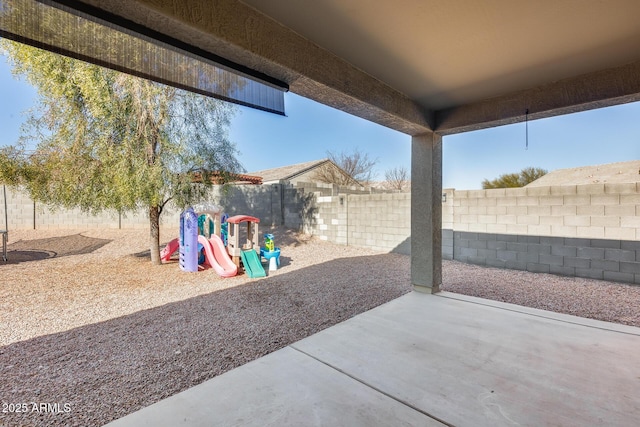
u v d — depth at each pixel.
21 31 1.19
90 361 2.55
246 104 1.99
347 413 1.77
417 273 4.26
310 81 2.22
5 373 2.37
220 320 3.50
